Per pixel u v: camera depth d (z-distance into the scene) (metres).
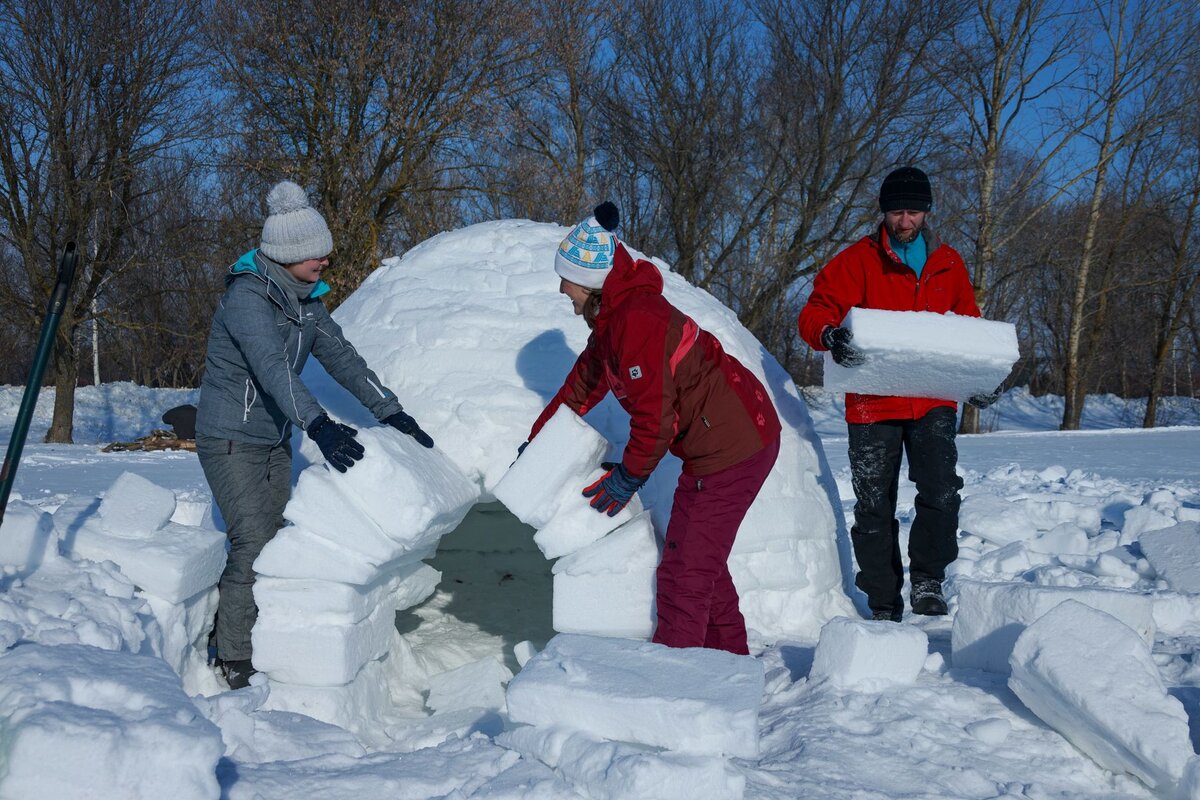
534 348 3.80
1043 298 30.80
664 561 3.11
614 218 3.10
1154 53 21.42
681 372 2.98
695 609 3.03
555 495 3.13
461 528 4.67
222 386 3.12
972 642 3.12
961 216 23.28
